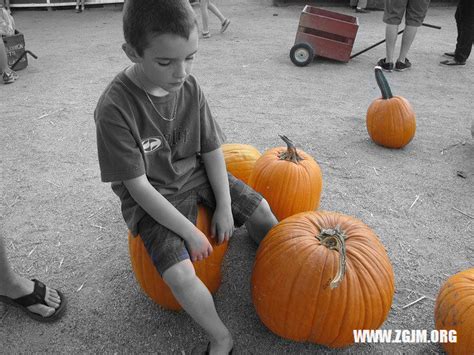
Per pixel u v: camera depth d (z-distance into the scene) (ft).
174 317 7.28
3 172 11.54
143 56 5.44
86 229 9.39
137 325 7.14
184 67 5.51
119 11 33.04
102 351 6.71
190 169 6.88
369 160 12.21
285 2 34.65
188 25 5.24
